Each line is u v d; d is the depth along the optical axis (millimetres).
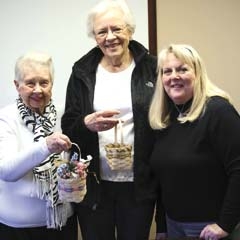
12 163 1434
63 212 1600
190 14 2420
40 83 1531
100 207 1729
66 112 1718
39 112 1608
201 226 1509
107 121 1542
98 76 1728
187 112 1520
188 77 1465
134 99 1646
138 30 2346
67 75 2393
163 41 2434
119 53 1657
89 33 1709
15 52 2410
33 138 1552
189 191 1486
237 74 2473
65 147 1402
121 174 1679
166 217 1655
